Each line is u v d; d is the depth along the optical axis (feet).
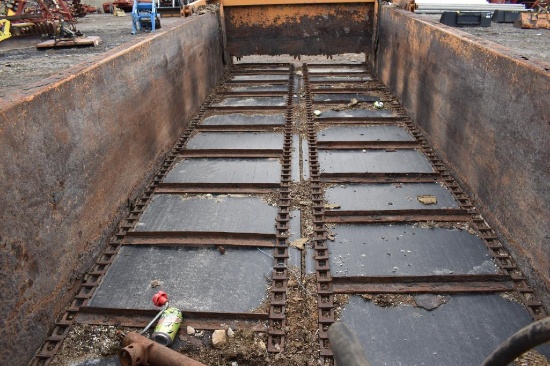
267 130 19.54
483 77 12.79
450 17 27.68
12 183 8.07
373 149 17.52
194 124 20.20
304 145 17.94
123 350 8.02
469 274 10.62
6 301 7.89
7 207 7.93
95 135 11.36
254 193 14.48
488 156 12.55
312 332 9.29
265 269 11.08
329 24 27.89
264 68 29.99
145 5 32.32
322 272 10.91
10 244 8.00
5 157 7.89
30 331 8.61
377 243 11.95
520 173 10.76
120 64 12.91
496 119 12.03
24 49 24.07
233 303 9.98
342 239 12.15
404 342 8.96
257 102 23.02
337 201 13.93
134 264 11.31
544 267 9.77
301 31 28.07
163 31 17.52
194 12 24.67
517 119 10.88
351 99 23.07
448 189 14.56
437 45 16.76
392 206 13.56
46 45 23.35
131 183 13.82
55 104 9.52
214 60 25.71
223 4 27.22
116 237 12.35
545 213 9.70
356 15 27.63
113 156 12.48
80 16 45.29
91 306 9.88
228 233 12.17
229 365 8.55
